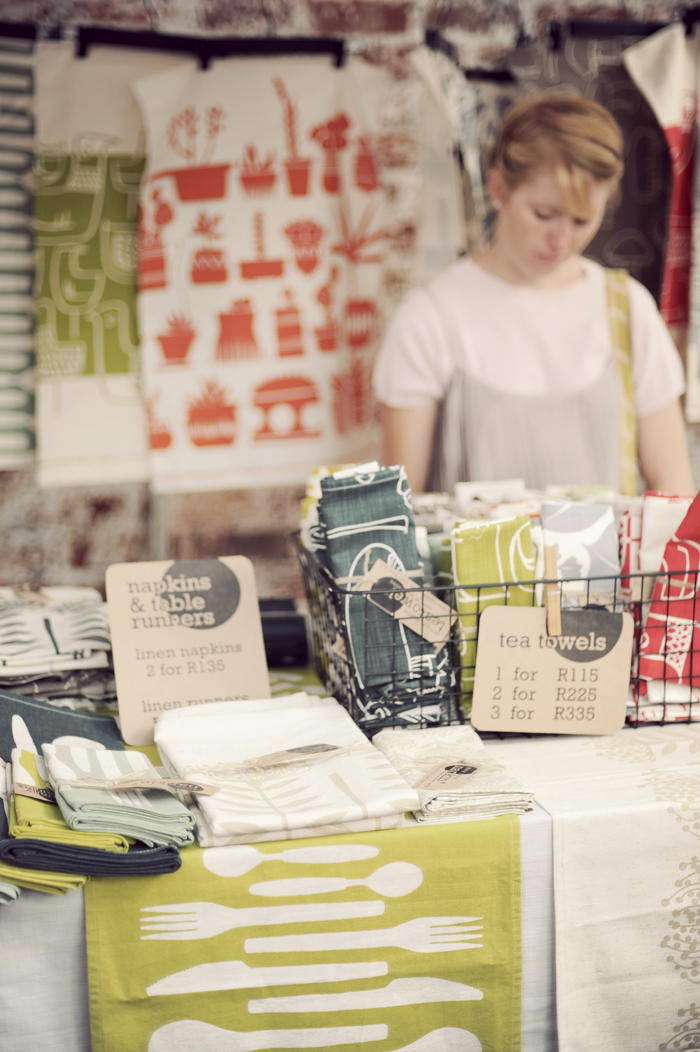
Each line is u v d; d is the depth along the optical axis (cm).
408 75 295
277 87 275
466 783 114
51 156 277
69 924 103
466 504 167
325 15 289
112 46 272
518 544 135
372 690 133
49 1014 105
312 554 148
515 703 133
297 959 107
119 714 144
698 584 136
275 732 128
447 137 268
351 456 294
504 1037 113
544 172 263
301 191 280
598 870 113
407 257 299
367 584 131
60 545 303
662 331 279
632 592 140
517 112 261
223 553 299
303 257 283
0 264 281
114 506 304
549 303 274
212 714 134
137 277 288
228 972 105
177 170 274
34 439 294
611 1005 116
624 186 271
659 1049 119
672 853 115
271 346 285
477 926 110
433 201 272
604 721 134
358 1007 109
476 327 275
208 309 281
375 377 285
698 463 301
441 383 279
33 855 97
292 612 175
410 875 108
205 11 284
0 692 136
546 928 114
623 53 265
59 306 284
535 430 277
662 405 283
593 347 277
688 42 271
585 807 113
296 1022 108
